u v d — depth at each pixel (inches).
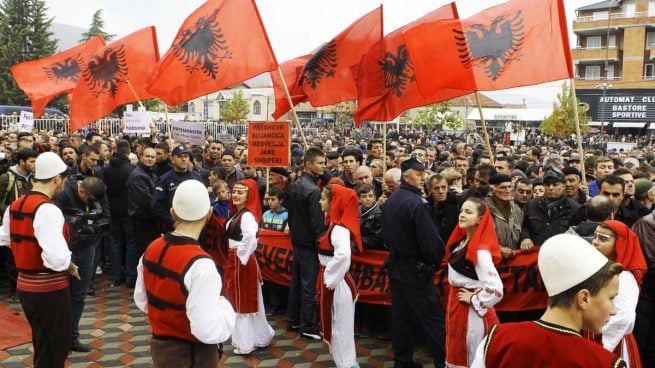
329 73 343.6
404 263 204.2
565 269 88.5
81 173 324.5
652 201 253.8
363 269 257.3
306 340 253.9
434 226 200.1
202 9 319.9
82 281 235.1
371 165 353.7
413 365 214.7
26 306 184.7
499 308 224.4
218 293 131.0
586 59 2272.4
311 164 255.0
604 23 2226.9
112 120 1045.2
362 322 265.0
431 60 277.6
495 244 173.0
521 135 1461.6
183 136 472.1
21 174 308.7
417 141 1202.0
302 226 252.8
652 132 2144.4
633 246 151.2
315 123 2554.1
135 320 279.1
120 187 333.4
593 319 89.3
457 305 177.6
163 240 135.7
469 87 276.5
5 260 335.3
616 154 717.9
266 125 285.7
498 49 282.0
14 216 182.9
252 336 235.1
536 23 274.1
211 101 2933.1
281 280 285.4
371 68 319.6
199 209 134.3
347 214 203.8
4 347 236.7
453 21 274.7
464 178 331.9
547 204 234.2
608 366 84.4
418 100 301.7
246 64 311.0
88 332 261.9
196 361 133.8
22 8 2075.5
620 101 2112.5
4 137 512.7
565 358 85.4
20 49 2046.0
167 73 315.9
